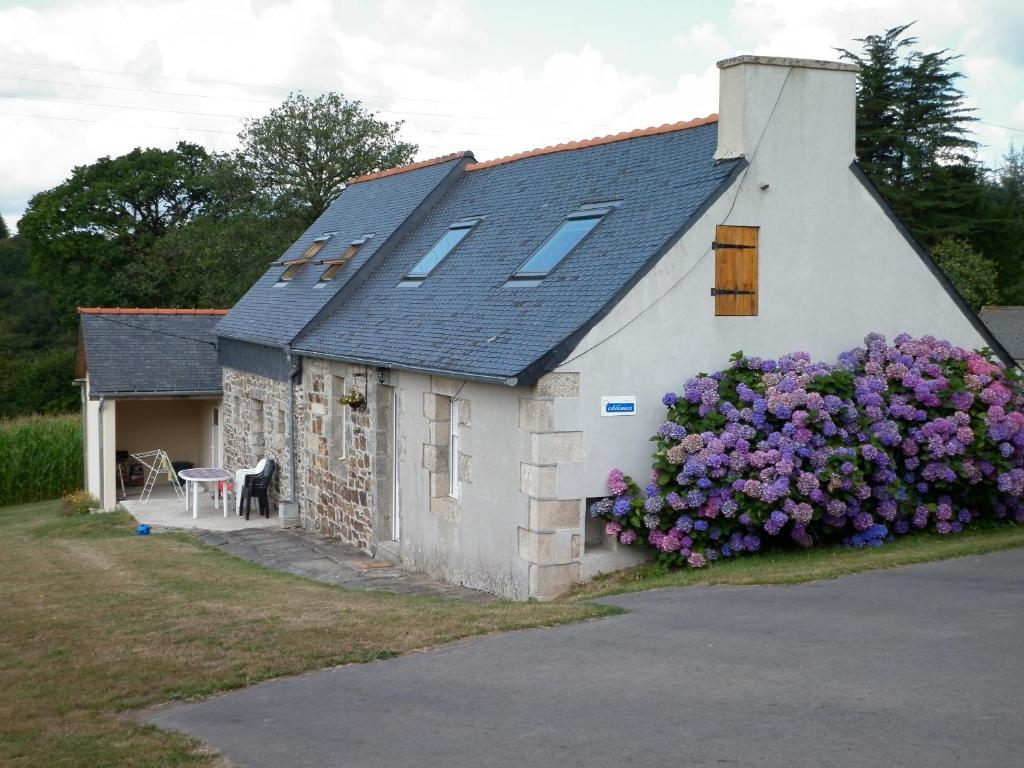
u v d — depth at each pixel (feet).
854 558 34.78
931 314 43.88
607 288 37.14
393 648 26.45
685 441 35.60
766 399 36.42
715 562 36.01
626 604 30.45
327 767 18.63
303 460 58.39
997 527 41.11
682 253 37.68
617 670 23.17
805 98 39.86
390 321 48.73
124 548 52.34
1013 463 40.34
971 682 20.58
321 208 122.42
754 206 39.01
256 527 58.70
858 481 35.73
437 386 42.98
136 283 138.92
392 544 48.60
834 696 20.22
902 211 125.18
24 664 26.94
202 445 83.76
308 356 56.59
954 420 38.88
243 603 34.73
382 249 57.41
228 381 72.23
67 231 144.25
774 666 22.53
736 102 38.73
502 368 36.22
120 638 29.30
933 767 16.60
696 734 18.78
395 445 47.67
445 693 22.49
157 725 21.59
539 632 27.37
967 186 126.93
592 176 46.70
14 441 86.84
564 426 35.99
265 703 22.67
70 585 40.93
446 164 61.05
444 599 37.37
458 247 50.98
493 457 38.70
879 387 38.58
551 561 36.09
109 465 72.64
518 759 18.33
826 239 40.88
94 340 76.07
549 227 45.11
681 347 37.93
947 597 28.12
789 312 40.16
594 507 36.63
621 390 36.86
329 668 25.20
